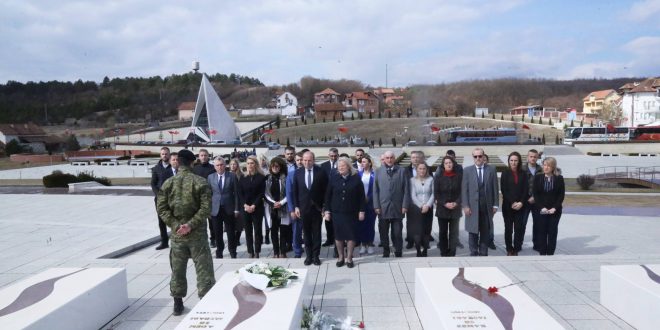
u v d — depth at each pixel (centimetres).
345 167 683
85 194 1898
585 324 469
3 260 814
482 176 759
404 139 5828
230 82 13600
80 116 11038
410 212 771
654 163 3117
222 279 500
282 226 799
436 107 9600
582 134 4866
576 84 10644
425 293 456
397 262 715
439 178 761
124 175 3178
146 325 492
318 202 711
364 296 566
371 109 9169
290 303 422
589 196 1692
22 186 2355
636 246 881
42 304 429
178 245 507
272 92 12000
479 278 490
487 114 7831
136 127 9025
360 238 805
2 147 6400
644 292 438
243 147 4969
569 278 617
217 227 801
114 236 1025
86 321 462
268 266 495
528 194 769
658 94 6669
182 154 526
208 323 381
